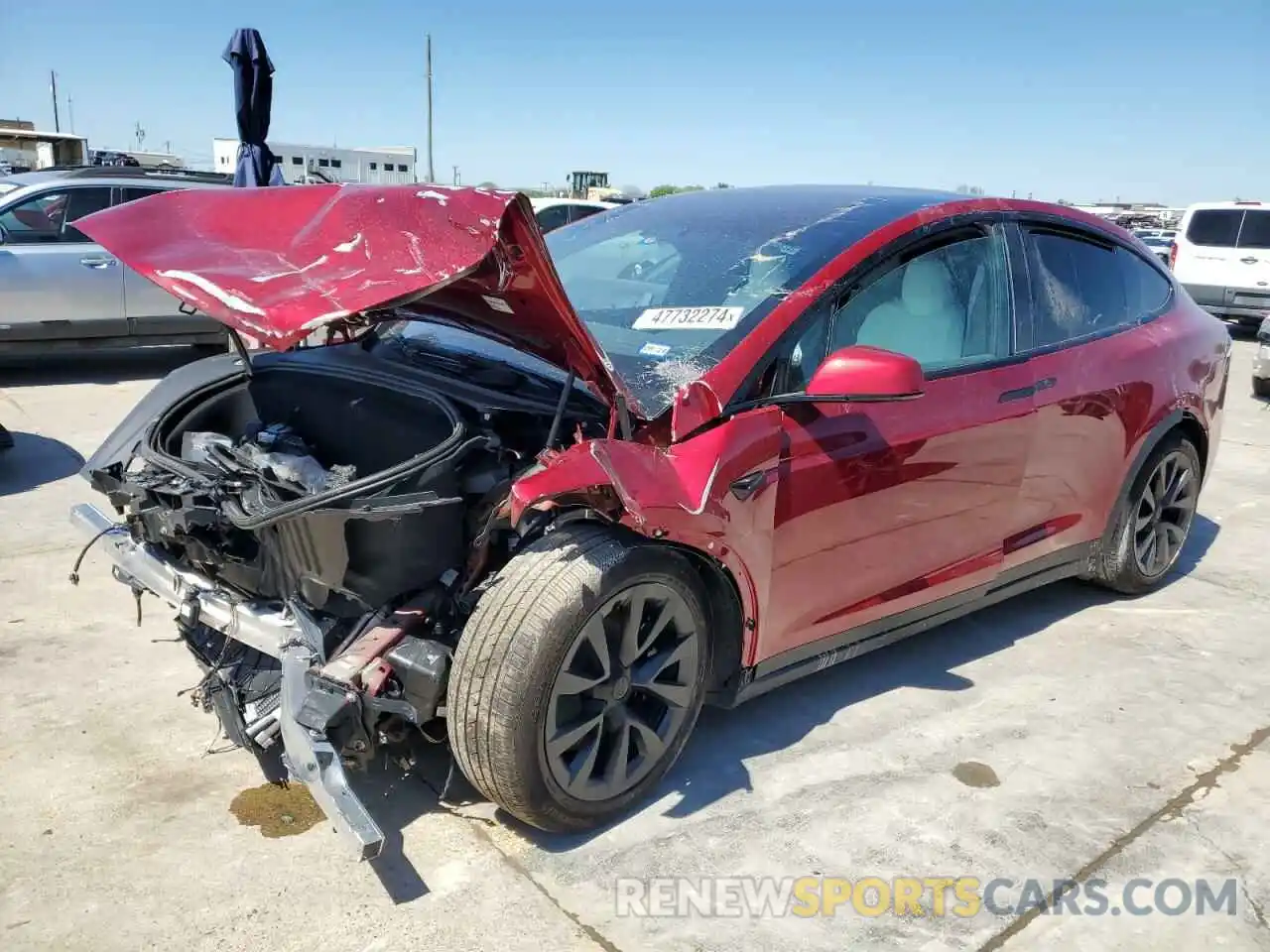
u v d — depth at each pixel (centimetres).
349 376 303
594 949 225
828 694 348
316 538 238
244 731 272
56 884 238
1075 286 379
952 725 330
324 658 246
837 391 253
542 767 243
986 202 350
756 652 283
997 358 337
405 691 245
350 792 222
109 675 339
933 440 307
